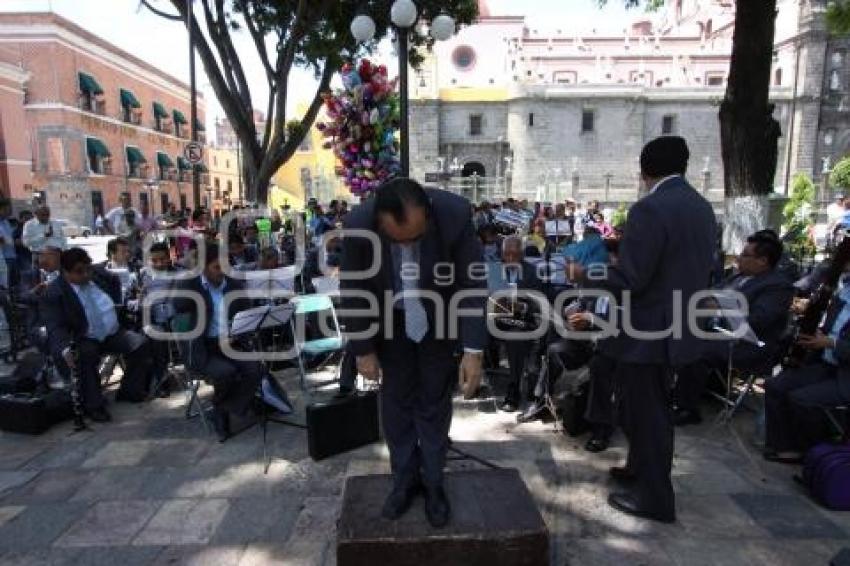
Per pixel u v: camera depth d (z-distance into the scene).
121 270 6.66
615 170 42.91
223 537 3.12
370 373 2.63
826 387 3.67
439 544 2.52
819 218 31.55
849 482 3.26
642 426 3.12
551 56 45.22
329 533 3.14
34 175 29.83
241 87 11.09
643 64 44.78
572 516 3.26
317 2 10.12
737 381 5.18
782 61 44.94
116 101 35.09
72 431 4.61
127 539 3.12
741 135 7.22
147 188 38.12
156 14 10.65
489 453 4.09
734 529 3.11
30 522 3.30
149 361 5.31
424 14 11.90
